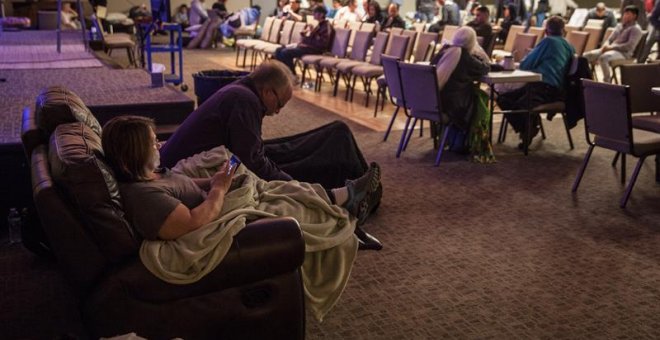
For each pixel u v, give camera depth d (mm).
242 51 13273
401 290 2902
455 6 11750
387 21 10055
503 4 12844
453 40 5070
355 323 2611
